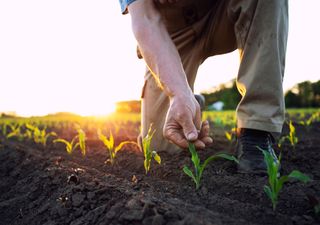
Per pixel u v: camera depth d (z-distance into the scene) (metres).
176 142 0.74
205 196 0.72
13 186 1.02
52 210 0.73
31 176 1.00
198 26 1.14
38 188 0.89
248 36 0.89
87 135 2.19
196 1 1.10
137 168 1.04
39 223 0.72
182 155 1.12
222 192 0.77
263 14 0.85
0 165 1.23
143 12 0.80
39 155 1.26
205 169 0.93
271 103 0.87
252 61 0.89
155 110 1.17
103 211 0.64
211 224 0.51
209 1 1.13
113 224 0.57
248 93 0.88
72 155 1.33
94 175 0.89
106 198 0.68
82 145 1.28
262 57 0.86
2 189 1.03
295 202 0.68
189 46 1.19
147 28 0.78
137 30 0.78
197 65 1.20
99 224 0.60
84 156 1.30
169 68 0.74
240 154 0.91
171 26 1.15
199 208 0.59
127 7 0.85
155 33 0.77
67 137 1.99
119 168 1.05
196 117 0.74
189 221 0.52
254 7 0.87
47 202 0.79
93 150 1.44
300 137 1.86
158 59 0.75
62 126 3.29
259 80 0.87
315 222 0.60
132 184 0.78
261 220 0.60
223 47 1.17
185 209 0.58
